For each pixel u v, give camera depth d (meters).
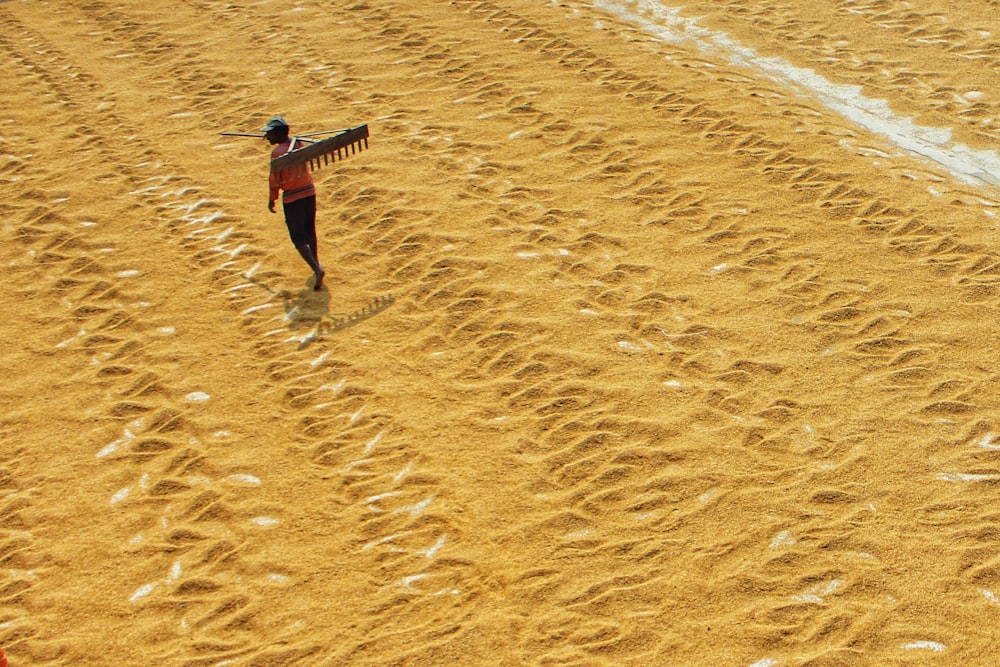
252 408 10.80
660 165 14.70
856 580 8.09
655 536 8.71
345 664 7.84
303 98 17.64
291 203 12.16
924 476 9.04
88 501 9.84
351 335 11.74
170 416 10.80
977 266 11.86
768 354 10.77
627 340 11.20
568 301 11.94
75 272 13.47
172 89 18.39
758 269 12.23
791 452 9.45
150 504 9.73
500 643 7.87
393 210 14.08
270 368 11.36
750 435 9.69
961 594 7.88
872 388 10.16
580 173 14.70
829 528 8.59
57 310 12.77
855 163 14.34
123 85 18.66
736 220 13.24
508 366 10.97
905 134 15.29
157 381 11.32
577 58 18.31
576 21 20.05
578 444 9.76
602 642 7.80
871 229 12.80
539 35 19.38
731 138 15.24
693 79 17.20
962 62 17.38
